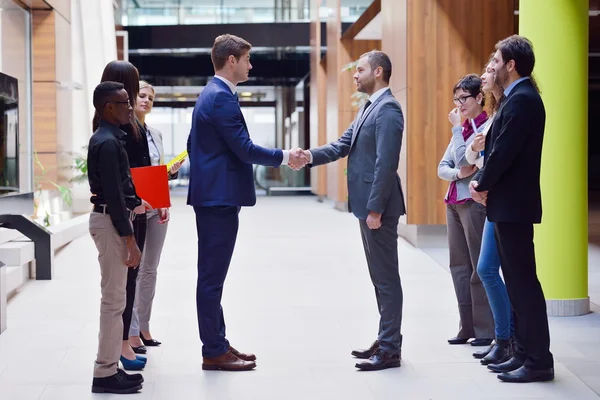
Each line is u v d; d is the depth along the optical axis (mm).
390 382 3891
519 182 3729
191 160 4102
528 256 3797
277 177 23453
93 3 13406
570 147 5410
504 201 3738
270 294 6367
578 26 5371
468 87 4418
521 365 4004
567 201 5430
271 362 4281
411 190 9391
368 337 4855
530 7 5391
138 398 3656
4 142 7020
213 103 3984
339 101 15727
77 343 4719
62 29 11875
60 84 11648
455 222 4637
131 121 4062
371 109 4133
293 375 4027
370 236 4141
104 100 3607
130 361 4133
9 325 5215
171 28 21500
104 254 3641
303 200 20094
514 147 3633
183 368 4168
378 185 3990
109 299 3695
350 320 5359
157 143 4797
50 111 11320
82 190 12789
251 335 4922
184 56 23250
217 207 4035
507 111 3674
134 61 23219
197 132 4051
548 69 5363
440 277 7176
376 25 14359
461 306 4656
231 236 4090
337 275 7383
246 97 24500
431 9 9297
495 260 4133
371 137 4109
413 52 9312
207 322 4109
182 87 24609
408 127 9344
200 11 21578
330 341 4758
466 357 4352
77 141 13227
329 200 18156
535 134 3707
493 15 9328
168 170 4543
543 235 5473
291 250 9305
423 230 9391
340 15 15633
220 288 4141
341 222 13180
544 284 5488
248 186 4098
